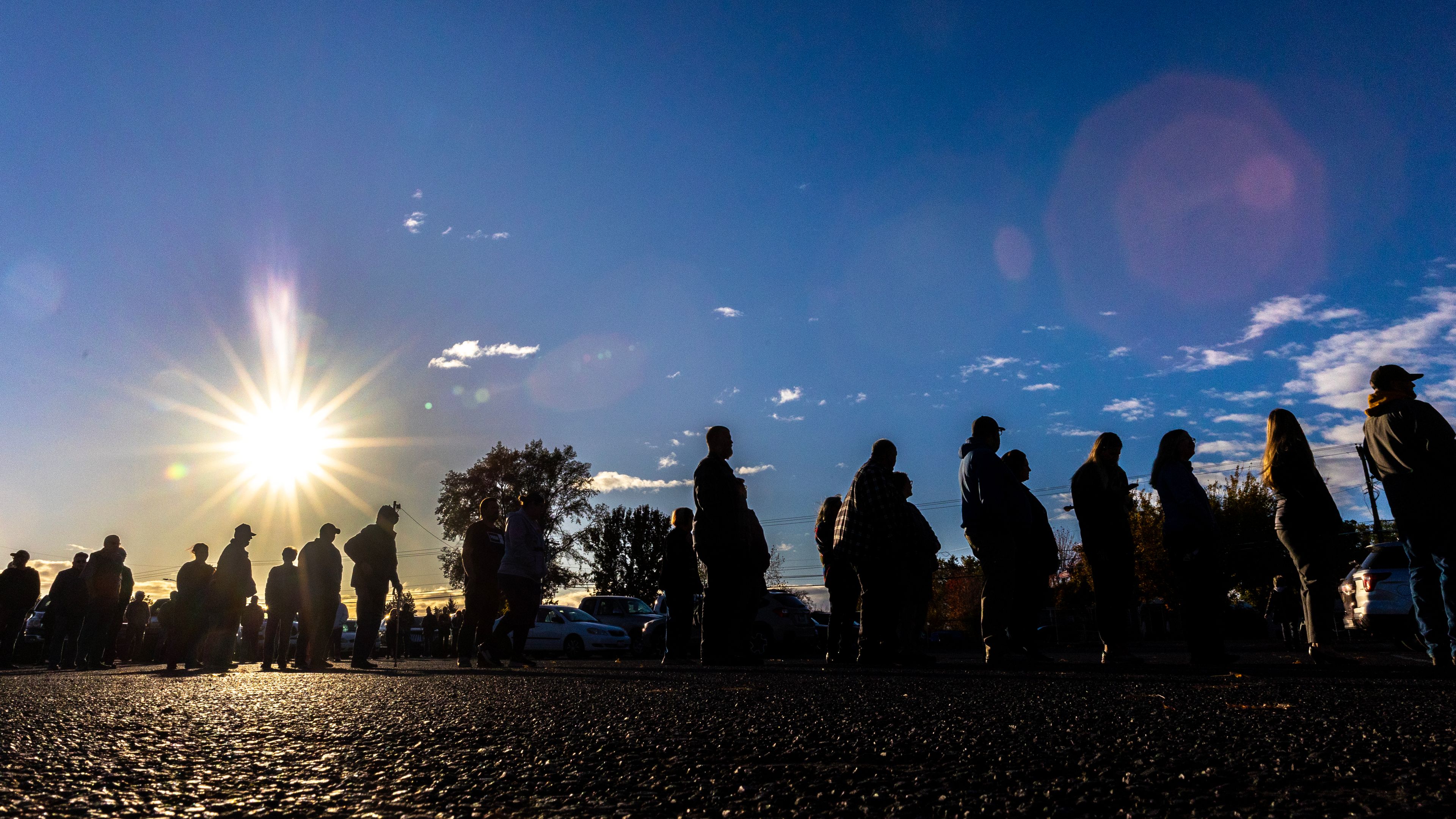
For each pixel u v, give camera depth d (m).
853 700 3.57
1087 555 6.51
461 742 2.49
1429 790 1.58
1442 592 4.59
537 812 1.60
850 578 8.64
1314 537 5.50
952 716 2.91
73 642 12.67
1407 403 4.78
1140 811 1.49
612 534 58.72
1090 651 21.89
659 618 21.75
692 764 2.07
